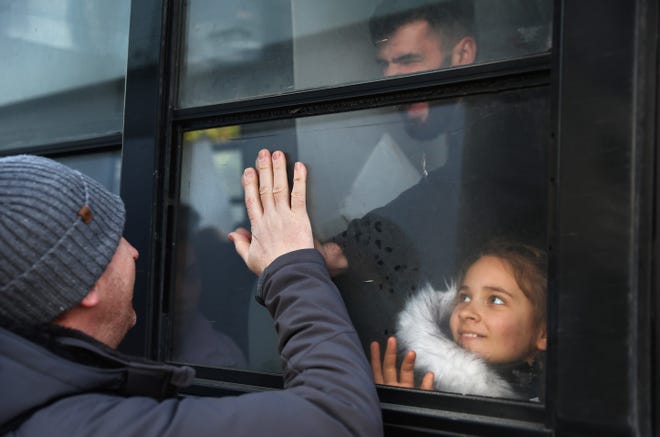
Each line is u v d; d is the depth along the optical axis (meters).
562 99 0.90
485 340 1.01
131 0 1.35
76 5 1.50
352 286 1.14
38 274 0.85
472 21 1.02
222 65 1.27
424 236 1.07
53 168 0.92
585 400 0.87
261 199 1.16
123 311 1.00
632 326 0.84
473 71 1.01
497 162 1.01
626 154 0.85
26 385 0.83
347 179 1.14
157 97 1.29
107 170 1.46
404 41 1.08
